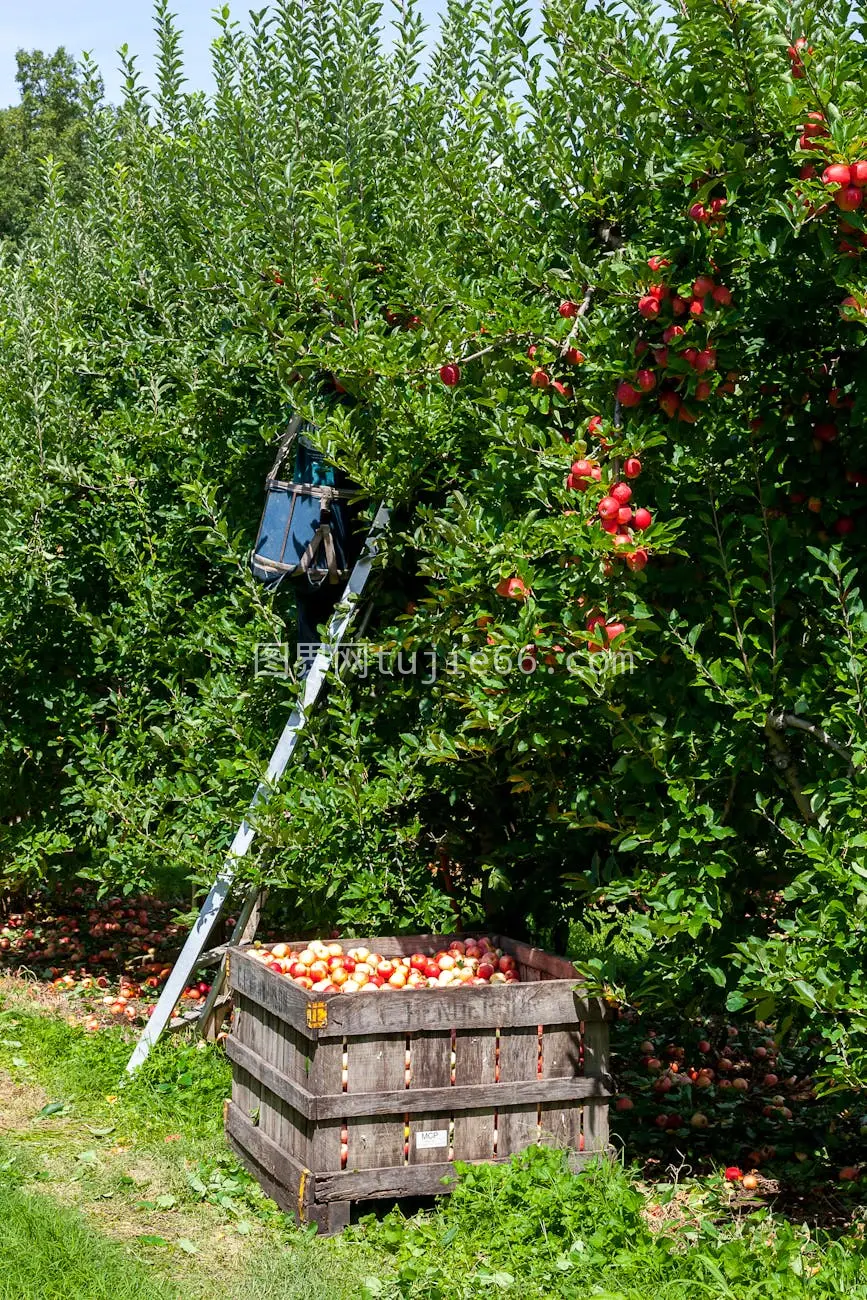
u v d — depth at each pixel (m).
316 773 5.85
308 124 6.51
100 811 6.49
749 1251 3.84
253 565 5.82
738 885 4.62
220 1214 4.36
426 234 5.94
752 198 4.17
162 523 7.07
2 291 8.08
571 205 5.20
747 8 3.72
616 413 4.25
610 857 4.64
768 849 4.76
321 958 4.97
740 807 4.61
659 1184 4.62
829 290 4.35
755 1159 4.94
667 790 4.55
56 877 8.21
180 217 7.32
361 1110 4.24
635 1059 6.22
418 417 5.40
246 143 6.09
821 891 4.04
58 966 7.87
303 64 6.64
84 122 8.43
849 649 4.01
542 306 5.10
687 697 4.51
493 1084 4.43
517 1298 3.67
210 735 6.26
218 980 6.03
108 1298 3.60
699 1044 5.94
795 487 4.63
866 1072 3.86
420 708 5.65
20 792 7.60
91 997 7.11
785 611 4.52
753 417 4.63
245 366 6.79
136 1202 4.41
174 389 7.28
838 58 3.67
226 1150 4.90
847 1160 4.94
